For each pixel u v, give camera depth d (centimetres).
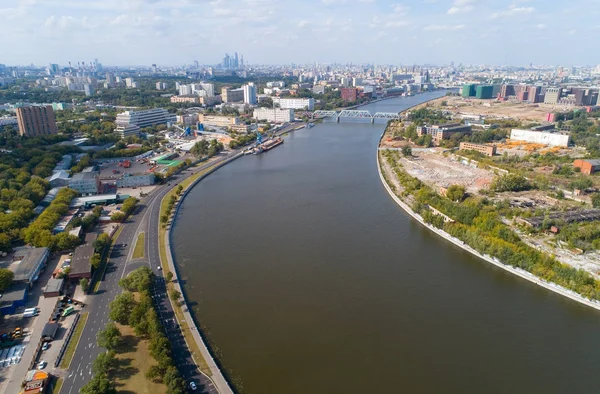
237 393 17725
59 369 18575
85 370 18562
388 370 19475
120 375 18225
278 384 18338
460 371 19575
